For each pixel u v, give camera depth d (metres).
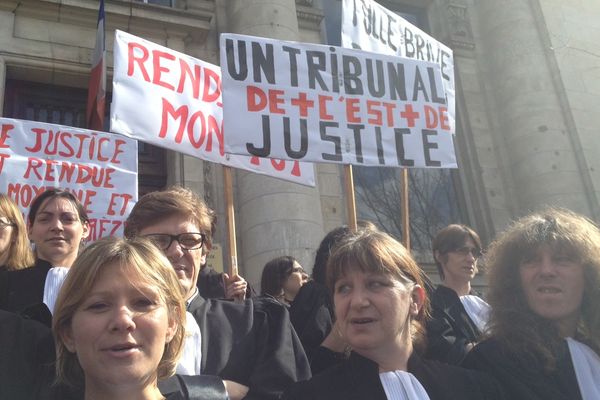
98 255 1.77
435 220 9.30
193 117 4.28
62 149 4.51
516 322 2.37
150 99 4.09
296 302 3.34
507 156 9.73
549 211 2.78
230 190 4.26
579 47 10.41
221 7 8.68
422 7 11.05
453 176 9.76
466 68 10.27
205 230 2.59
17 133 4.41
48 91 7.65
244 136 3.82
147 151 7.80
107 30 7.72
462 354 2.97
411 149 4.30
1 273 2.88
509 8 10.44
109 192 4.57
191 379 1.93
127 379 1.63
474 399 2.06
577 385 2.21
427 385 2.02
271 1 8.33
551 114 9.62
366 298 2.02
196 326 2.37
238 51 3.96
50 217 3.08
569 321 2.47
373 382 1.97
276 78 4.02
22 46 7.22
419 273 2.23
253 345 2.45
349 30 4.98
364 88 4.29
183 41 8.12
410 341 2.12
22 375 1.79
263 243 6.75
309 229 6.91
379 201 8.98
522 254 2.47
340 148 4.07
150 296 1.74
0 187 4.25
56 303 1.76
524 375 2.22
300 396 2.04
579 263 2.42
